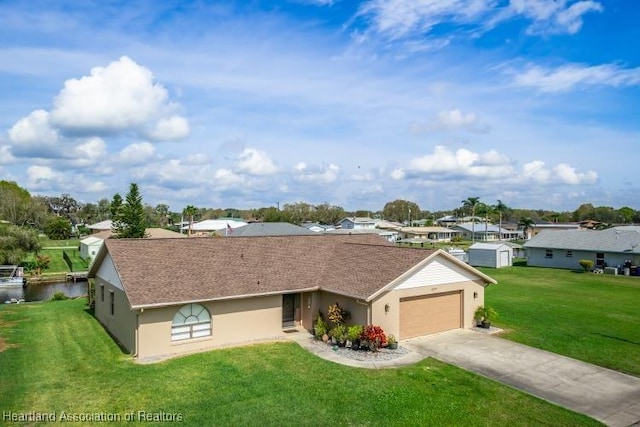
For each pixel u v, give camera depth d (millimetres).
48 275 54656
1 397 13461
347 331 18922
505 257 50969
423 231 100812
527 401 13680
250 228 55250
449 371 16125
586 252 46875
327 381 14938
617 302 29328
